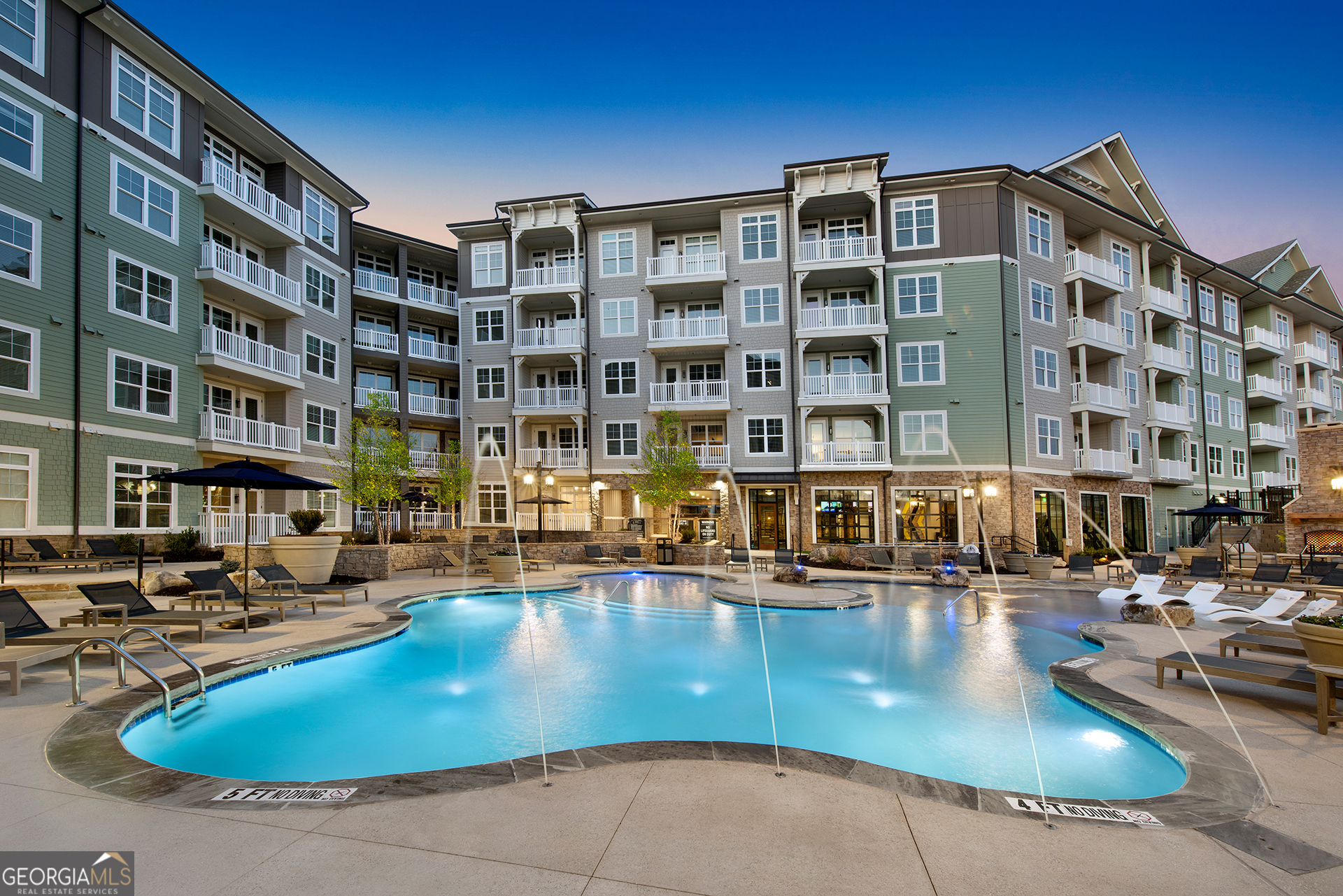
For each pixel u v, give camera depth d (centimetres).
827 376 2559
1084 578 1866
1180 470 2980
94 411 1639
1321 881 284
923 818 343
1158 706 584
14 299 1488
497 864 292
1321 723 508
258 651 777
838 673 786
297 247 2366
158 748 514
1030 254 2608
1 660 545
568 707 644
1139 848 313
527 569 1991
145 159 1802
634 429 2755
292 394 2320
